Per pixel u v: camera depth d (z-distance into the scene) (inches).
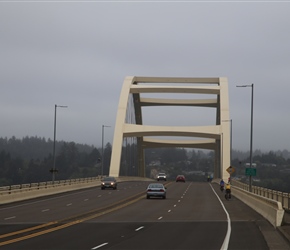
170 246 741.9
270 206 1204.5
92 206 1701.5
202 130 4323.3
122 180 4227.4
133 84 4662.9
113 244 759.1
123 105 4399.6
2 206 1691.7
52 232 922.1
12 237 837.2
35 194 2201.0
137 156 5639.8
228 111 4296.3
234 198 2327.8
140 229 1002.1
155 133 4345.5
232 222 1175.0
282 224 1037.2
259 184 3479.3
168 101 5068.9
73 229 981.8
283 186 3085.6
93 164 7455.7
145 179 5378.9
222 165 4092.0
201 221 1200.2
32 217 1263.5
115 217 1290.6
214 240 821.9
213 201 2084.2
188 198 2274.9
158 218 1275.8
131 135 4355.3
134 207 1680.6
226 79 4547.2
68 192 2679.6
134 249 704.4
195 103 4968.0
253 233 935.7
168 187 3390.7
